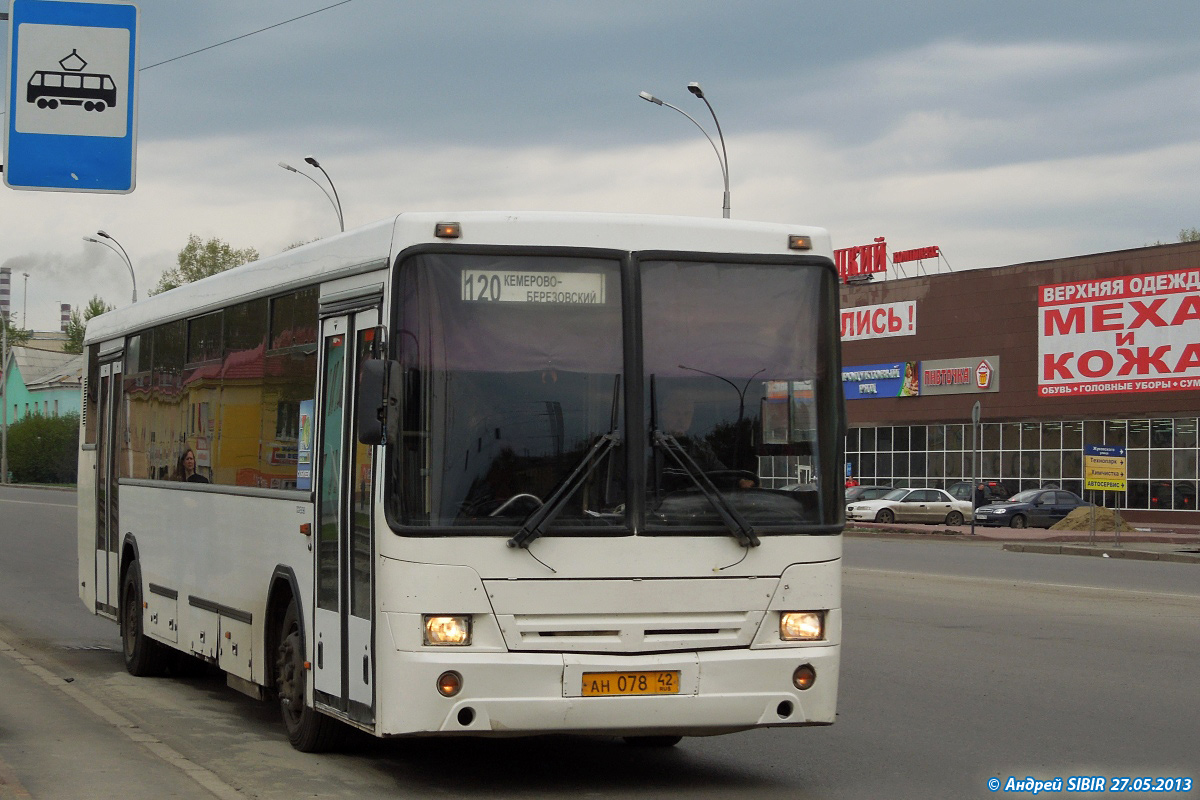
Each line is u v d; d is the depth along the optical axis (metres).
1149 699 11.11
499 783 8.07
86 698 10.89
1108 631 15.61
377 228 7.74
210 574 10.44
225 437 10.20
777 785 8.09
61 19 11.85
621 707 7.14
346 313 8.05
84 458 14.57
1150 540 39.12
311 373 8.59
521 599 7.12
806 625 7.51
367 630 7.43
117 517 13.17
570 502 7.25
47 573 23.91
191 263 108.88
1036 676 12.31
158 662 12.55
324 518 8.21
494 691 7.03
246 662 9.63
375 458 7.31
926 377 56.06
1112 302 49.28
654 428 7.40
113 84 11.91
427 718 7.00
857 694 11.40
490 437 7.21
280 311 9.22
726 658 7.30
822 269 7.83
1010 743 9.38
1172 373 47.50
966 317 54.53
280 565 8.99
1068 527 43.97
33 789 7.46
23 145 11.78
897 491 47.91
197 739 9.52
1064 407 50.84
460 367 7.25
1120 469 35.66
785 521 7.54
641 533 7.28
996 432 53.31
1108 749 9.17
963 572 24.69
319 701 8.27
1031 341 52.12
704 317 7.58
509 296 7.36
